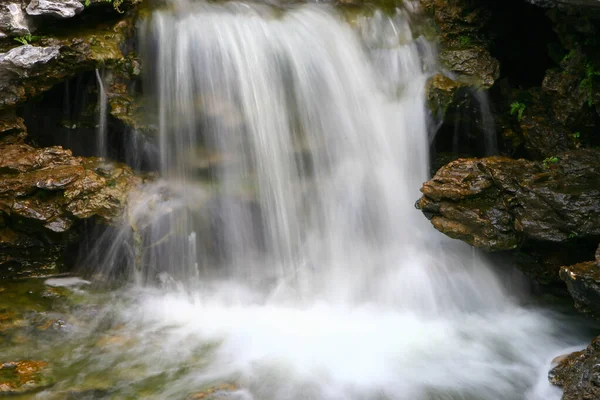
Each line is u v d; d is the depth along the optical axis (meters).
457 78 8.40
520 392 5.76
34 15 6.91
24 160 6.67
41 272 7.07
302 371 5.89
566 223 6.36
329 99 8.05
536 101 8.40
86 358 5.86
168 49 7.62
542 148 8.14
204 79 7.57
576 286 5.71
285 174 7.72
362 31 8.61
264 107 7.70
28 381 5.40
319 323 6.81
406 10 8.97
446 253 7.81
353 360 6.14
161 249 7.22
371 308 7.16
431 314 7.15
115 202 6.83
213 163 7.49
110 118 7.41
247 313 6.92
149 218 7.05
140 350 6.06
